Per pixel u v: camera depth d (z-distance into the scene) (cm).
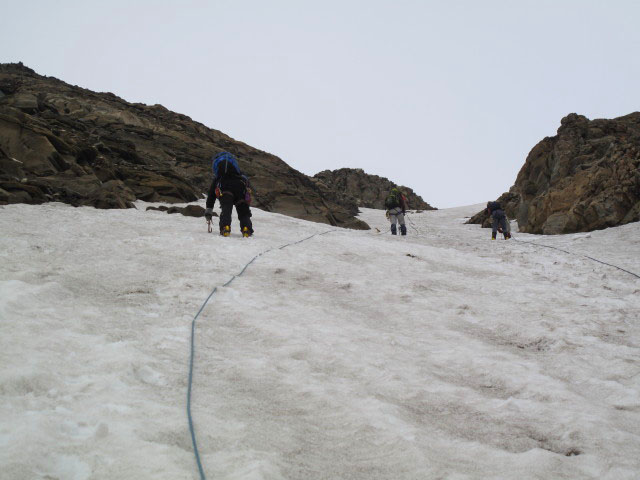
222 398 280
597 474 234
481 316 541
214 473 203
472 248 1191
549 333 488
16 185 986
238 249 744
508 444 264
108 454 207
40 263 542
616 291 709
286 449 232
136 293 475
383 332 451
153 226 895
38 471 190
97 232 771
